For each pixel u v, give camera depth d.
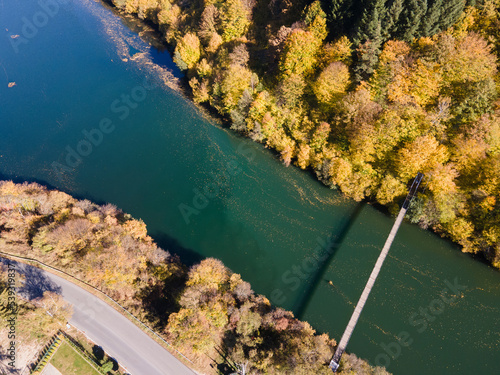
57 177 77.50
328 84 71.12
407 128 64.75
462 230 62.84
